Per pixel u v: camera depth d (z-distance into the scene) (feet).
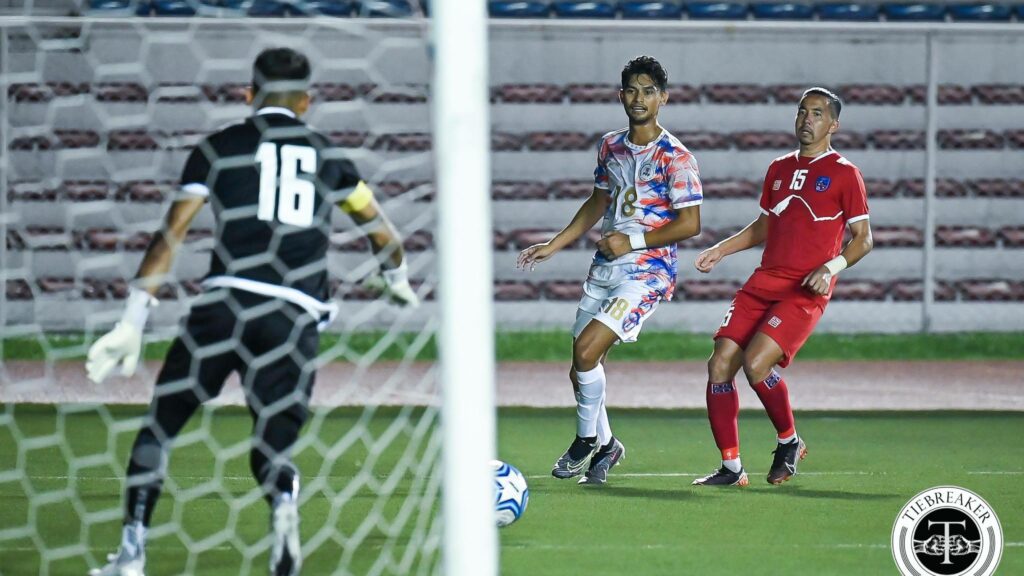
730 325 73.92
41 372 129.08
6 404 107.65
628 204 73.67
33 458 81.41
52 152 168.04
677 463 83.05
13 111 166.71
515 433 96.58
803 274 72.38
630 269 73.31
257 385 48.42
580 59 181.68
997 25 152.35
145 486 48.32
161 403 49.08
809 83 182.70
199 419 99.96
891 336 161.68
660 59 182.19
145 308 48.01
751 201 179.83
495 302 168.55
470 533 34.12
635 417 105.60
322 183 50.21
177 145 161.17
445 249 34.19
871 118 182.80
